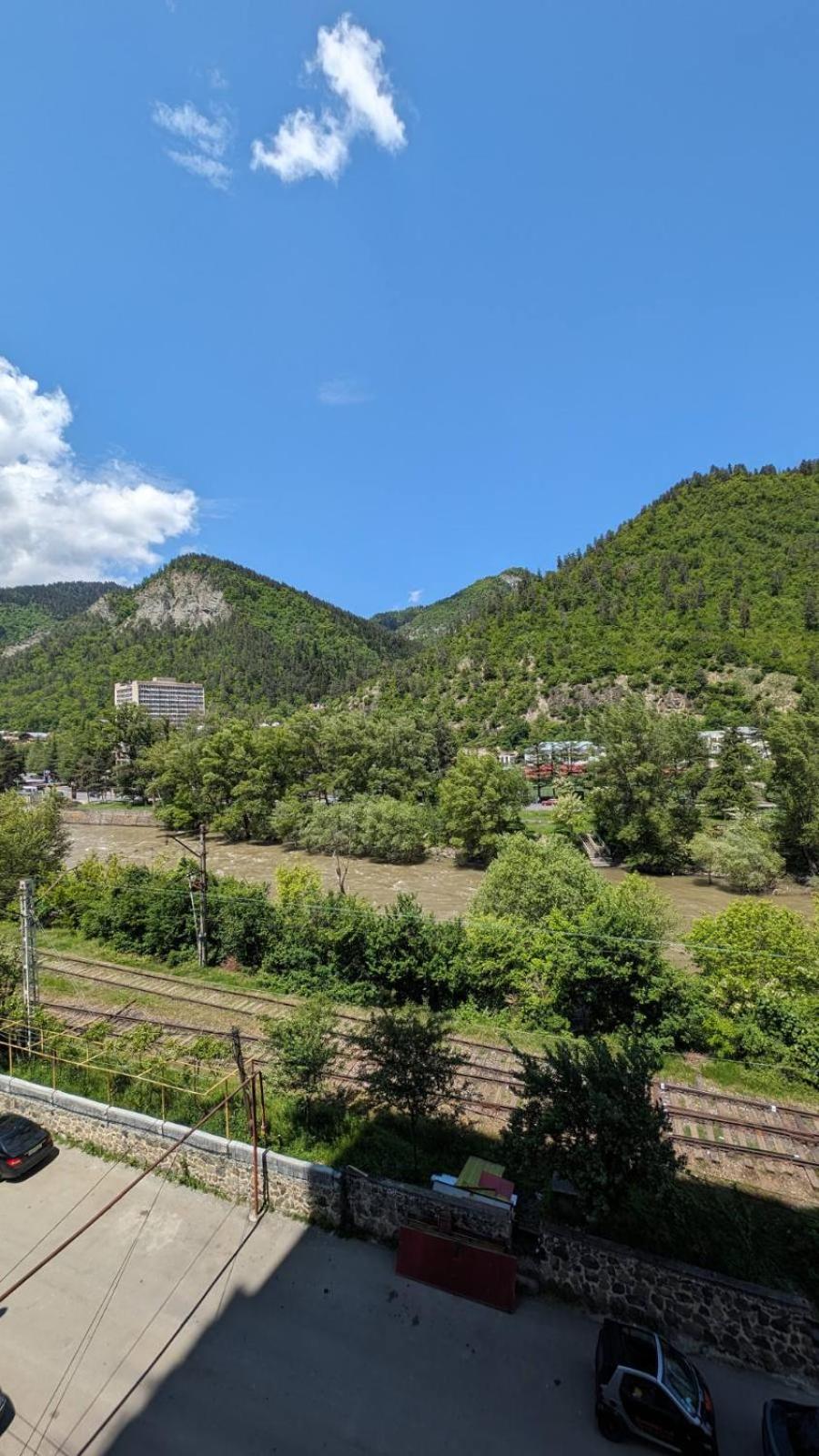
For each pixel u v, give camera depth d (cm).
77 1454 911
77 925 3909
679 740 6750
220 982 3036
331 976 2920
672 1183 1232
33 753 14350
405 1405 1001
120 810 10225
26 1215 1400
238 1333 1119
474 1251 1221
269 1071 1962
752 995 2358
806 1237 1402
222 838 7956
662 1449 929
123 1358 1067
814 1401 1034
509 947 2695
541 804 9669
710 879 5834
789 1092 2105
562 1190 1304
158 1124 1559
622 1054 1366
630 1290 1170
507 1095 2050
